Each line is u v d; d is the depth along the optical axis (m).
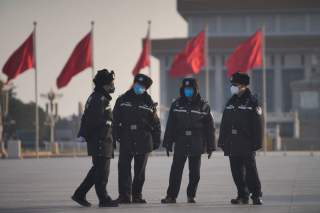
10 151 183.75
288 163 126.75
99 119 47.25
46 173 95.44
